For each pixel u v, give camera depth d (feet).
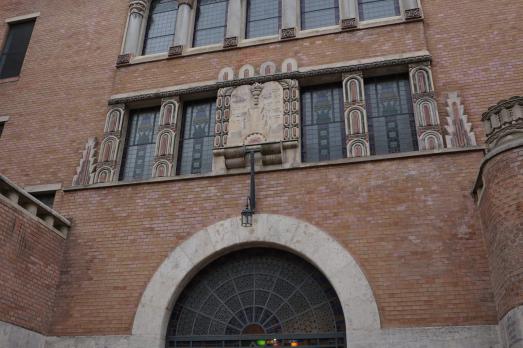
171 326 31.89
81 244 34.68
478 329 26.73
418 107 34.14
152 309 31.42
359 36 37.91
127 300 32.09
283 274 32.04
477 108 33.50
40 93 42.80
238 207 33.35
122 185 36.06
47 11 47.24
